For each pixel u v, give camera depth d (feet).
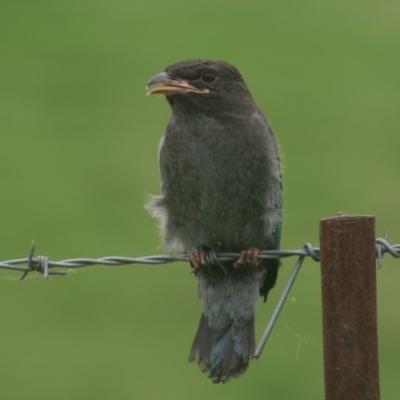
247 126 31.73
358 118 70.74
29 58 79.05
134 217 59.16
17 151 66.54
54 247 56.29
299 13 88.79
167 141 32.09
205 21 86.07
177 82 31.99
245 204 31.81
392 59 80.28
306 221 56.65
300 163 64.54
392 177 62.44
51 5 87.86
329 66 79.71
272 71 79.05
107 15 86.58
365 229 24.81
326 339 25.00
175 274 51.93
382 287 50.01
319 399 44.55
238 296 31.68
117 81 75.61
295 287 48.60
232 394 44.65
